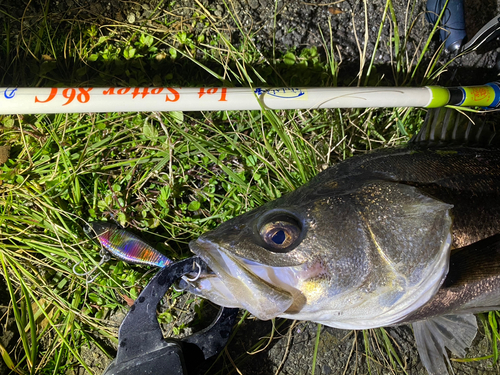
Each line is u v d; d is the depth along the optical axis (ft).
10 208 1.12
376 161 0.94
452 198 0.88
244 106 1.02
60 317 1.13
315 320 0.88
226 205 1.17
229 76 1.19
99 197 1.15
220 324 0.97
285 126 1.16
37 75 1.15
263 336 1.14
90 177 1.17
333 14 1.25
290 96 1.02
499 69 1.27
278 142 1.20
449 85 1.28
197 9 1.20
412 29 1.26
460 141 1.05
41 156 1.13
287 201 0.90
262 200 1.17
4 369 1.09
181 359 0.91
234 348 1.13
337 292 0.82
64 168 1.14
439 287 0.84
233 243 0.81
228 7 1.22
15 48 1.17
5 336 1.11
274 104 1.02
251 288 0.77
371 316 0.86
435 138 1.05
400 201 0.84
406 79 1.25
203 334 0.96
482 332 1.20
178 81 1.20
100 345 1.11
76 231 1.12
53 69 1.17
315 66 1.22
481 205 0.89
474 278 0.87
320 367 1.15
